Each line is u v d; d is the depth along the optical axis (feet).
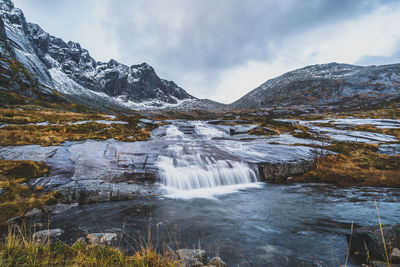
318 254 16.46
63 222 22.13
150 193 33.14
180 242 18.33
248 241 18.81
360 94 594.65
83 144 50.83
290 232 20.85
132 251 15.58
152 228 21.34
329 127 112.88
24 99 217.15
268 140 76.64
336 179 42.73
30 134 52.54
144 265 10.51
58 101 291.38
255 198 32.78
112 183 32.68
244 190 37.47
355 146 66.54
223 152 54.95
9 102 184.75
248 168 44.55
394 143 68.80
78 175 32.76
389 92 554.87
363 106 434.30
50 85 415.85
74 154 40.96
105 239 17.71
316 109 470.39
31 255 9.93
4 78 234.38
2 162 30.78
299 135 85.81
